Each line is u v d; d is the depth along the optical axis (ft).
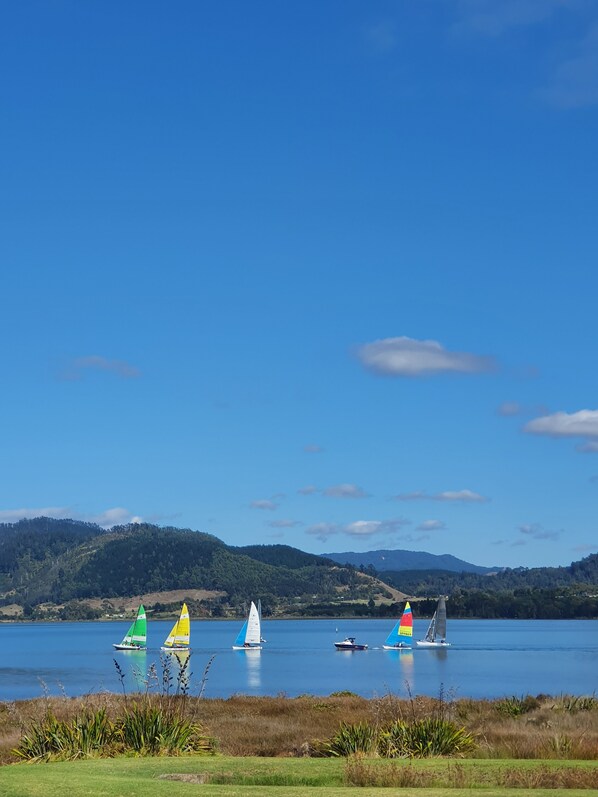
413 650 569.23
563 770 50.90
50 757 62.90
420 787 47.26
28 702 104.99
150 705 71.77
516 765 55.21
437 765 55.77
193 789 43.73
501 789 45.70
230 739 77.30
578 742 67.92
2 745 70.08
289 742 75.87
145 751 64.59
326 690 280.10
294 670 403.34
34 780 46.91
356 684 311.47
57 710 85.71
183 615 426.92
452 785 47.65
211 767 54.34
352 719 93.97
